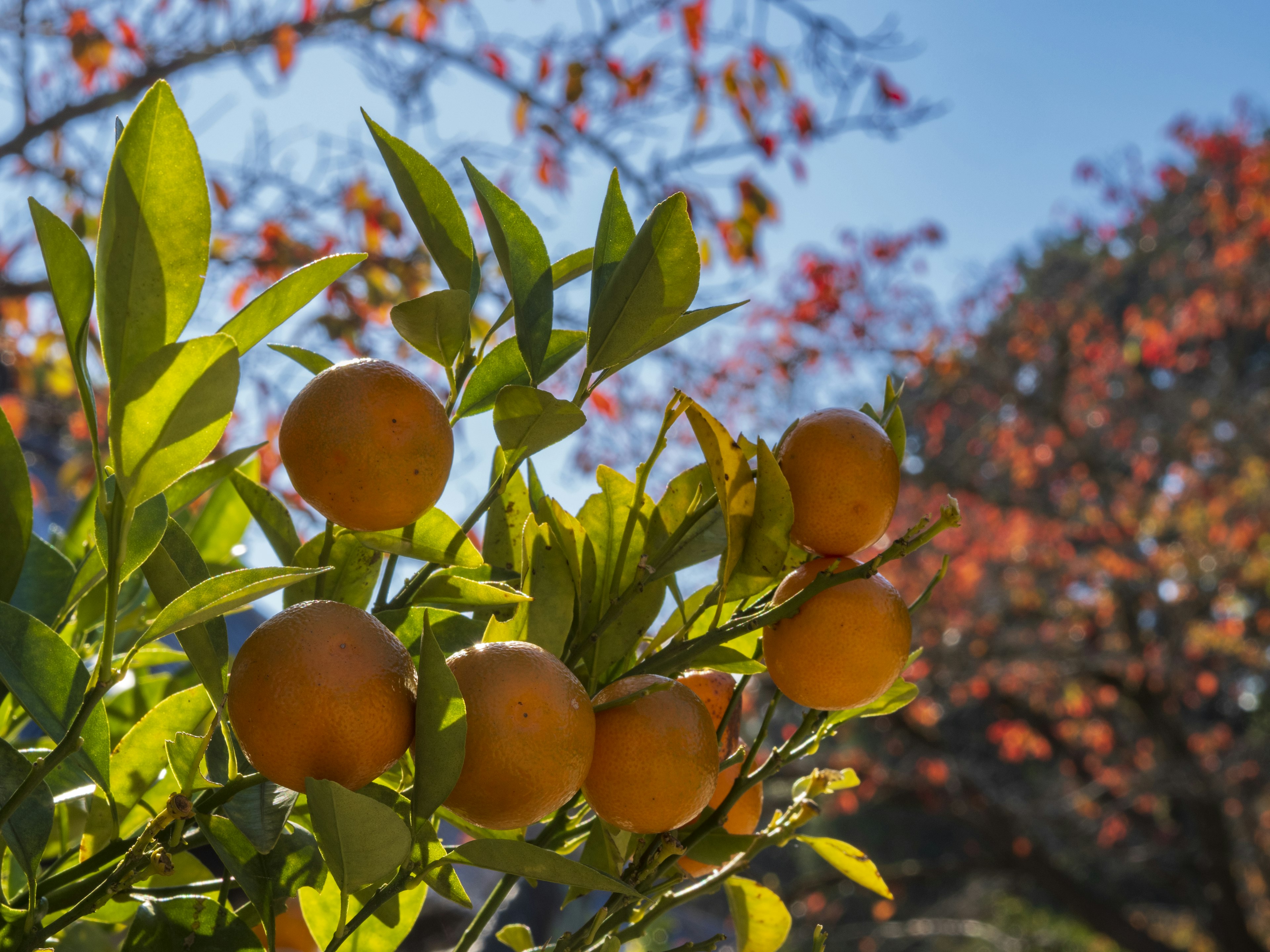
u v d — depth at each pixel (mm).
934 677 6688
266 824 640
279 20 3289
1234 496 6723
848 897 9211
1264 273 7141
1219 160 7621
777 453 696
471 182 692
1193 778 6371
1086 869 9273
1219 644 6793
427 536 689
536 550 689
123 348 609
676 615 730
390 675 622
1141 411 7535
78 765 649
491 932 1349
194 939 671
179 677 824
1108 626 7020
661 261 673
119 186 597
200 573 678
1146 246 8188
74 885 651
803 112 3473
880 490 678
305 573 612
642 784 646
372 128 694
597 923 678
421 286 3336
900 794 7199
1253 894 7566
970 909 8188
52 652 653
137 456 602
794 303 6277
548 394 666
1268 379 7957
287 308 654
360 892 704
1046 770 9398
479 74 3234
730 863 739
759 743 699
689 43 3443
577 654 692
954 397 7711
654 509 715
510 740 618
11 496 693
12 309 3221
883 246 6719
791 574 691
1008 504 7387
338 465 636
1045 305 8117
